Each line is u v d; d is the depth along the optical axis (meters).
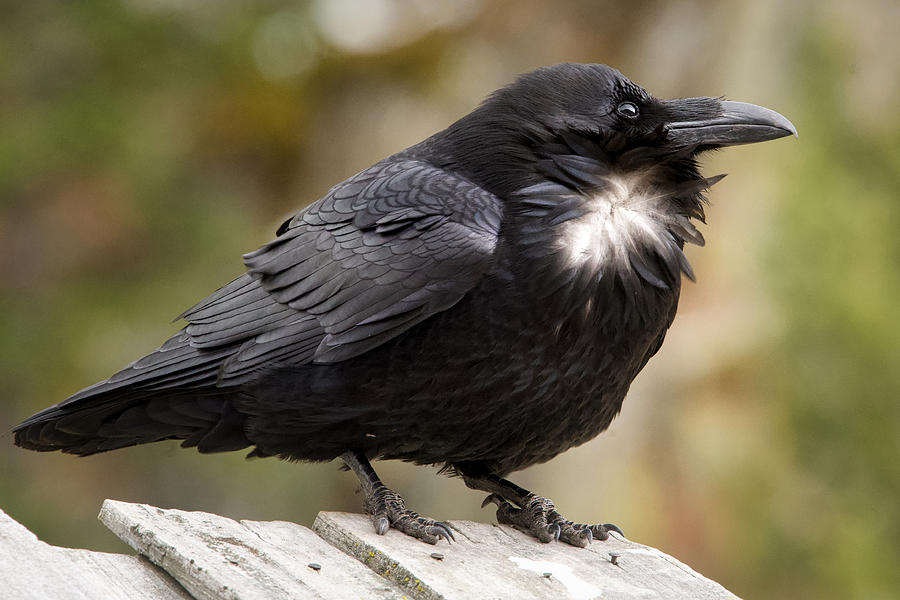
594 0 15.96
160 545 5.09
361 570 5.41
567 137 6.96
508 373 6.59
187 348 7.07
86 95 15.93
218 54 16.39
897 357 14.40
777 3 15.37
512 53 16.23
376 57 16.47
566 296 6.52
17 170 15.52
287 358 6.82
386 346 6.64
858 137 15.39
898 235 15.08
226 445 7.22
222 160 16.44
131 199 15.68
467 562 5.66
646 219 6.97
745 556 13.68
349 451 6.93
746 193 14.74
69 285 15.50
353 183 7.29
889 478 14.23
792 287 14.50
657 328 7.06
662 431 13.88
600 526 6.48
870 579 13.88
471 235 6.62
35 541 5.04
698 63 15.41
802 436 14.30
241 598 4.79
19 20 16.30
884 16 15.52
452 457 7.02
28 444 7.30
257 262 7.19
